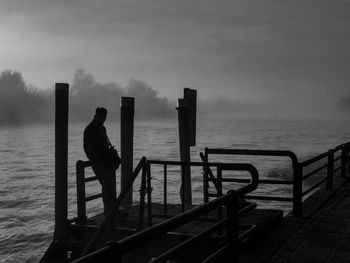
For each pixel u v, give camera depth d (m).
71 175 43.81
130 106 8.75
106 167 7.06
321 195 9.52
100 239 6.96
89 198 7.39
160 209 8.09
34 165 56.44
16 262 17.30
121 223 7.20
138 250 6.62
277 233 6.65
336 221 7.36
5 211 26.61
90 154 7.00
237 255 4.61
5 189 35.53
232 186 34.62
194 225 6.86
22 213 26.03
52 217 24.89
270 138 140.50
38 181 40.56
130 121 8.73
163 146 98.94
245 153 7.74
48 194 33.00
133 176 6.70
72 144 107.31
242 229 6.35
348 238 6.37
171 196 29.89
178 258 6.36
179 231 6.54
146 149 87.62
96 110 7.06
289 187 32.22
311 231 6.74
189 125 9.85
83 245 6.91
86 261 2.08
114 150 7.15
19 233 21.39
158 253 6.51
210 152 7.88
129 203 8.55
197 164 6.87
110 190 7.15
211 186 34.53
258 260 5.43
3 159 65.75
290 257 5.54
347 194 9.86
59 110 7.32
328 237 6.43
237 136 155.25
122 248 2.41
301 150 86.06
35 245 19.48
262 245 6.04
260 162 59.53
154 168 49.84
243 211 4.88
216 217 7.25
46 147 97.31
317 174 33.19
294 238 6.36
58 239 7.11
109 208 7.17
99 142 6.96
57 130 7.28
